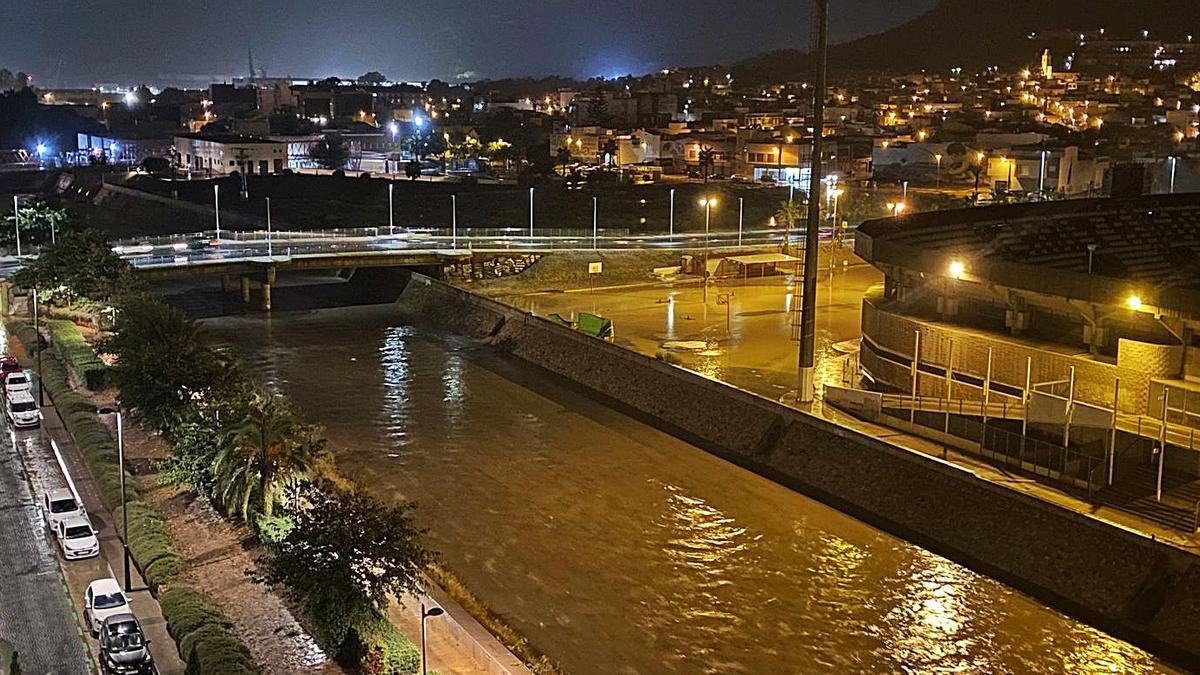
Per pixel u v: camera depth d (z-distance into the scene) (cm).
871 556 5891
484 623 5009
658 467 7238
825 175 18900
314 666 4372
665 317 11119
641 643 5031
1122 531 5281
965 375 7125
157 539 5297
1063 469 5991
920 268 7594
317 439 7506
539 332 10238
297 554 4547
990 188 17925
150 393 6812
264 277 12131
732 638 5088
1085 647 4944
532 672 4312
